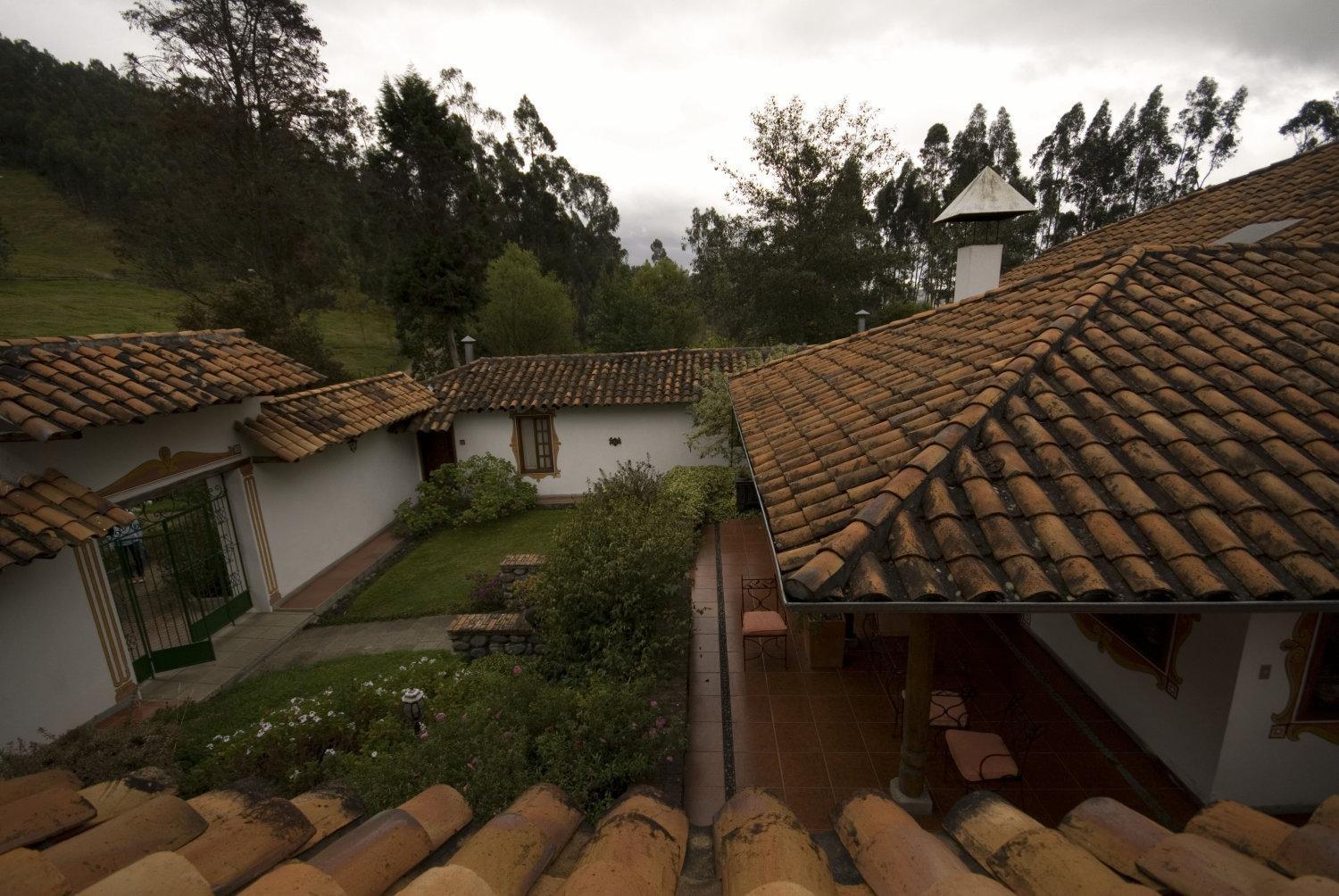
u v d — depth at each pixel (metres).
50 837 1.40
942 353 6.04
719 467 14.80
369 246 37.69
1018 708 6.30
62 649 6.79
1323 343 4.38
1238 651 4.57
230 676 8.23
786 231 28.92
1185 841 1.40
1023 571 2.94
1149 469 3.46
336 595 10.88
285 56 24.16
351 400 13.08
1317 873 1.28
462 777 4.54
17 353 7.35
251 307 17.58
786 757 5.80
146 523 10.66
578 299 49.97
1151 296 5.20
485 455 15.59
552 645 7.05
